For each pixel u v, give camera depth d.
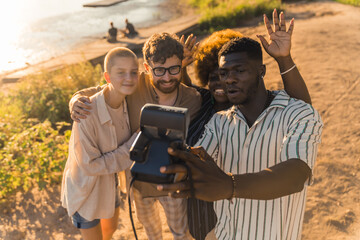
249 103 1.88
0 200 4.29
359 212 4.01
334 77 8.30
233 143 1.96
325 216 3.96
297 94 2.01
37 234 3.77
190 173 1.21
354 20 14.88
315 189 4.45
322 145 5.46
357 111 6.55
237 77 1.71
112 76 2.28
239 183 1.27
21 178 4.64
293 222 1.95
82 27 19.72
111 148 2.46
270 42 1.97
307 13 17.39
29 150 4.88
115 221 2.95
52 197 4.35
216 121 2.05
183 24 17.52
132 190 2.67
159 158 1.29
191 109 2.61
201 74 2.66
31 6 27.59
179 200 2.64
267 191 1.32
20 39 17.47
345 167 4.87
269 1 18.33
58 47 15.65
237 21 16.78
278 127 1.81
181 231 2.77
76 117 2.30
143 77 2.54
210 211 2.57
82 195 2.51
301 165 1.50
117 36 16.70
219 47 2.54
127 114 2.50
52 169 4.53
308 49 10.70
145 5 26.08
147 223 2.81
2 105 7.46
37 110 7.32
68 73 8.90
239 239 2.06
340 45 10.98
